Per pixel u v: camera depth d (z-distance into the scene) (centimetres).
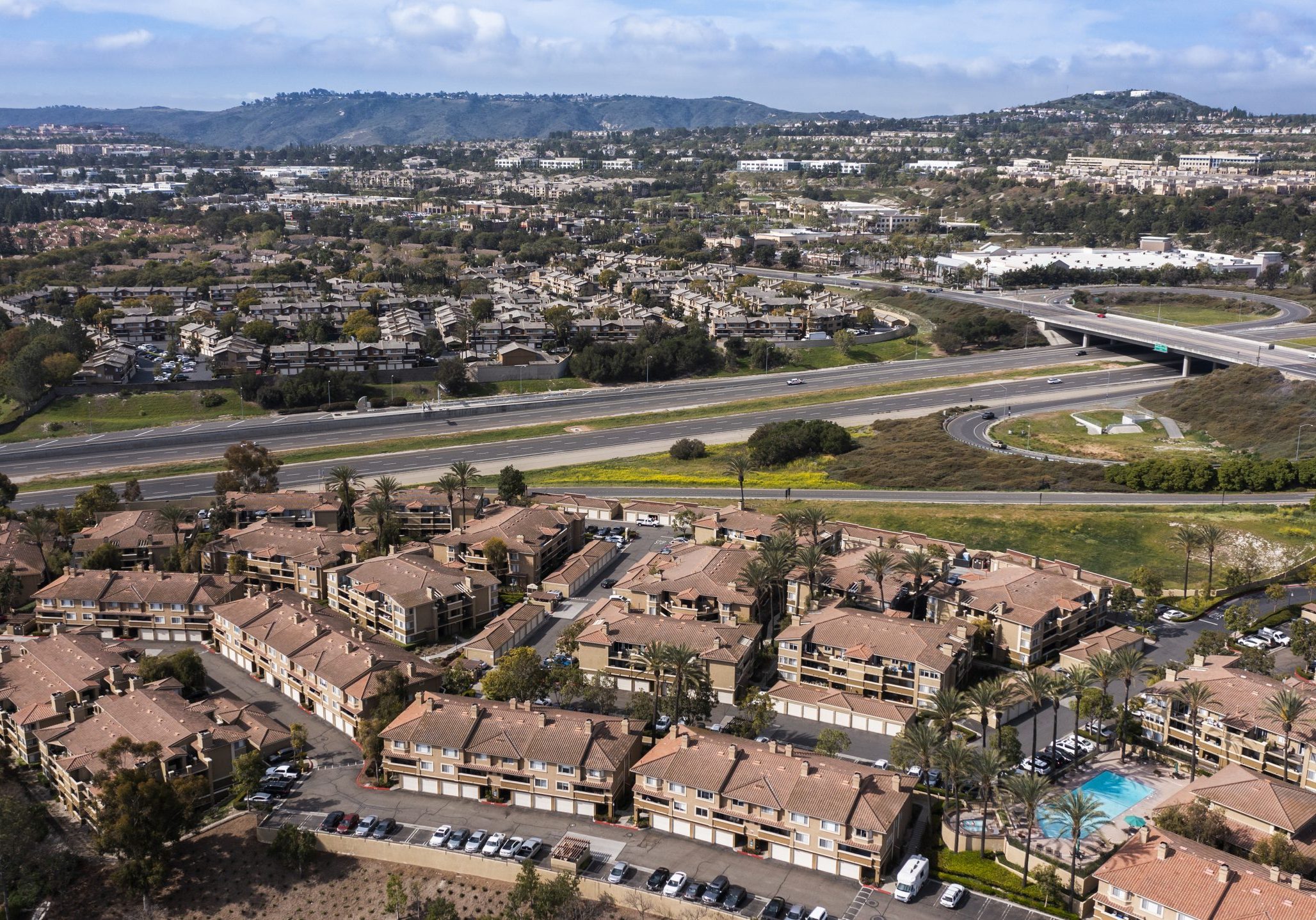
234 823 17212
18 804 16912
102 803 16700
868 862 15338
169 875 16262
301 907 15762
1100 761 18225
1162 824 15462
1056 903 14825
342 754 18962
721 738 17325
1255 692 18150
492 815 17200
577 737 17475
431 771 17738
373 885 15962
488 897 15538
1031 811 14988
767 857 16062
